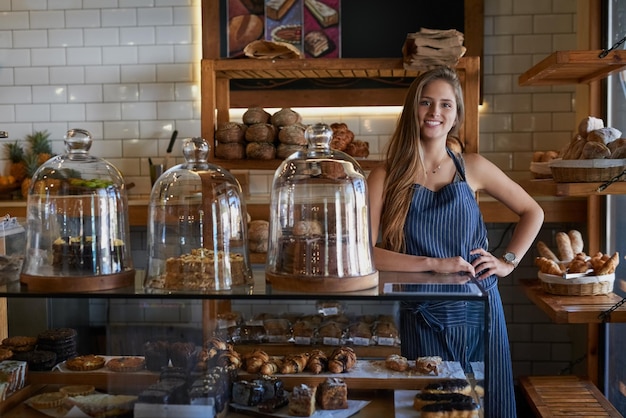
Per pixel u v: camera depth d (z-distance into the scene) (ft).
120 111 14.90
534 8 14.19
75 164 6.05
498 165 14.46
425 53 11.79
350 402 5.62
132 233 13.98
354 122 14.49
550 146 14.35
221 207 5.81
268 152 12.34
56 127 15.01
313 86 14.40
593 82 11.87
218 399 5.55
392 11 14.16
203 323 5.57
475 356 5.43
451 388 5.47
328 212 5.72
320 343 5.63
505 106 14.38
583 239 12.93
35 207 5.82
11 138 15.08
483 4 14.11
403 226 8.75
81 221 5.78
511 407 8.56
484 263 8.69
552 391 10.76
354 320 5.54
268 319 5.57
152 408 5.56
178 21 14.69
